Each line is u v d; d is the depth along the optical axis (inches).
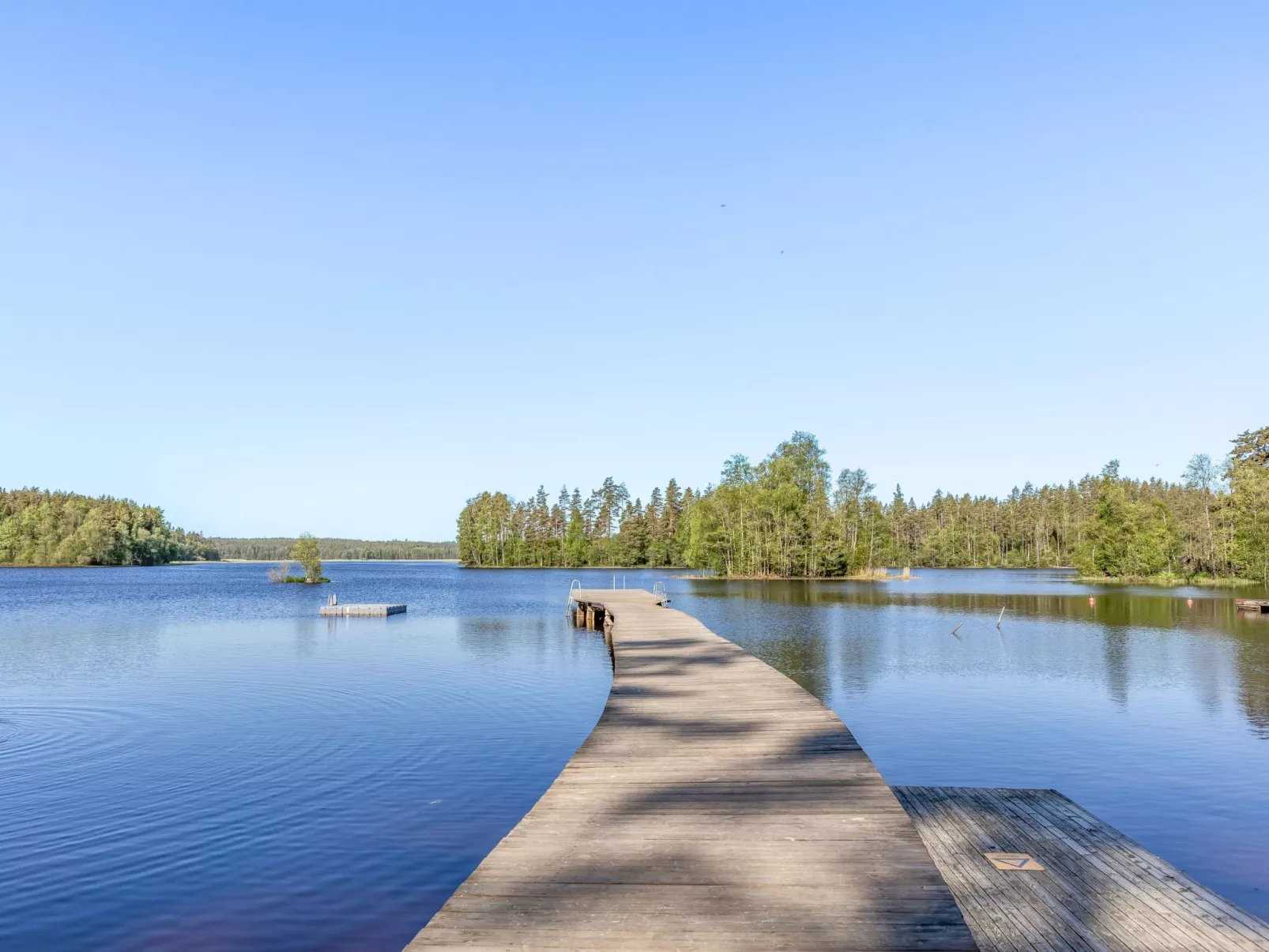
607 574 4001.0
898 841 221.0
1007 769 458.0
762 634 1140.5
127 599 2055.9
